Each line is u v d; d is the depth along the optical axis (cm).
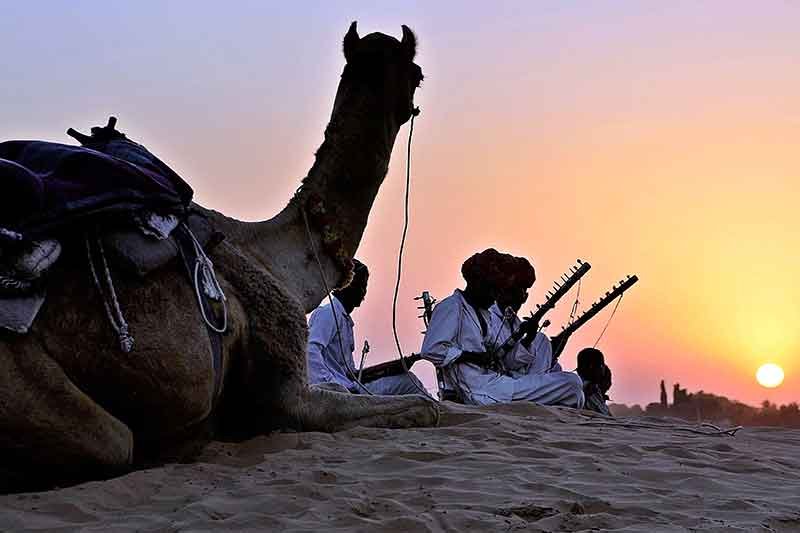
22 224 531
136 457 614
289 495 544
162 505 529
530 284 1178
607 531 491
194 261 621
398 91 776
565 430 839
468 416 870
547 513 530
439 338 1105
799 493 607
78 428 543
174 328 589
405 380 1109
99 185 571
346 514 508
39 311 538
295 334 710
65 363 545
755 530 502
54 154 580
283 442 689
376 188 779
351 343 1105
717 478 642
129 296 572
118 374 563
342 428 753
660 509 544
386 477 601
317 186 762
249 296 693
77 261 557
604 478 618
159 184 605
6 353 521
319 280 758
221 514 509
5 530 474
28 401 525
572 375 1088
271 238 743
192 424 628
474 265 1132
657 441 795
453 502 545
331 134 770
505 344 1139
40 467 542
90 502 523
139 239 579
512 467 636
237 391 696
